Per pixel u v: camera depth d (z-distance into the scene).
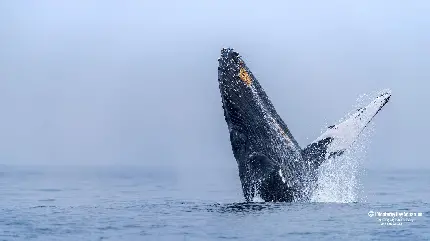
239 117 84.12
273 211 77.06
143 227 66.69
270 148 84.81
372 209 81.12
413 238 59.78
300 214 74.75
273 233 62.03
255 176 83.94
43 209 89.31
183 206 91.44
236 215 74.25
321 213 75.88
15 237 60.91
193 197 118.06
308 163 87.56
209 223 68.75
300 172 86.75
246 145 84.31
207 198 114.88
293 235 60.91
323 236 60.47
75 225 68.75
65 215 78.50
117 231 64.31
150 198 116.38
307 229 64.38
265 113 85.19
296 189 86.50
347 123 89.25
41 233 63.28
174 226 67.12
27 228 66.69
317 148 88.81
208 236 60.47
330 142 88.75
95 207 91.88
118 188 161.00
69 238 60.31
